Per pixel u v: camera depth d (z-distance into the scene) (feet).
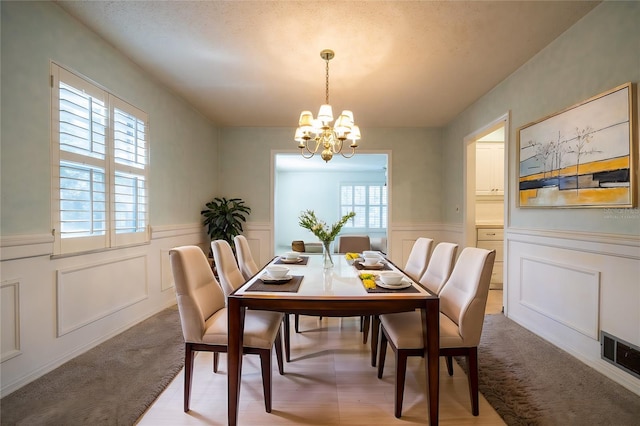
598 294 6.70
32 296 6.25
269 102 12.64
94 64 7.79
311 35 7.81
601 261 6.65
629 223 6.12
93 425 4.97
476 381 5.34
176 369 6.75
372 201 31.14
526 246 9.23
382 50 8.52
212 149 15.64
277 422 5.17
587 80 7.04
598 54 6.75
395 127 16.22
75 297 7.25
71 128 7.16
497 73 9.93
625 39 6.15
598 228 6.77
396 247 16.28
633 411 5.32
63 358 6.91
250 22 7.29
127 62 9.03
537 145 8.60
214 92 11.59
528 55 8.80
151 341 8.17
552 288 8.11
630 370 6.01
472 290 5.41
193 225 13.50
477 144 15.37
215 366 6.81
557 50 7.96
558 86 7.93
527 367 6.86
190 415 5.34
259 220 16.42
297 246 10.89
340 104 12.82
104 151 8.09
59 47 6.82
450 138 15.30
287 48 8.45
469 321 5.30
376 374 6.75
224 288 6.96
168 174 11.39
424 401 5.75
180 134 12.28
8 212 5.81
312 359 7.45
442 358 7.49
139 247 9.64
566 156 7.54
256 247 16.40
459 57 8.91
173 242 11.71
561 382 6.26
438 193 16.30
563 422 5.06
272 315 6.31
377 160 24.13
